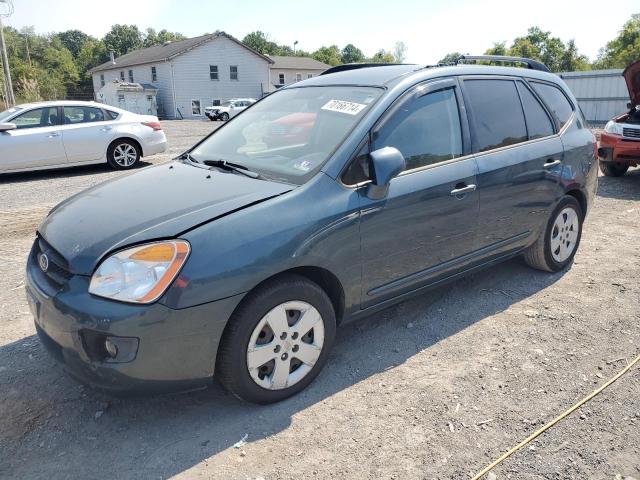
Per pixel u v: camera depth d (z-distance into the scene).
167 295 2.44
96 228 2.72
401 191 3.24
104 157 10.84
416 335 3.70
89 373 2.50
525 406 2.88
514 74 4.29
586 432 2.67
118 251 2.51
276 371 2.86
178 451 2.57
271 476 2.40
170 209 2.77
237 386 2.74
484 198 3.76
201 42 44.53
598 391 3.00
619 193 8.38
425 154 3.46
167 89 45.12
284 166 3.20
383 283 3.31
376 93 3.41
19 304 4.23
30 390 3.07
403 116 3.38
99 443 2.64
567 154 4.49
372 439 2.64
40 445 2.62
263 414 2.84
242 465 2.48
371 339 3.65
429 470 2.43
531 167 4.11
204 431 2.72
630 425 2.72
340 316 3.19
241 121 4.08
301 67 65.25
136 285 2.44
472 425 2.73
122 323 2.38
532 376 3.16
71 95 57.59
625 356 3.38
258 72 48.09
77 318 2.45
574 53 62.00
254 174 3.19
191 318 2.49
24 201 8.00
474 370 3.24
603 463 2.46
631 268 4.91
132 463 2.50
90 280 2.50
